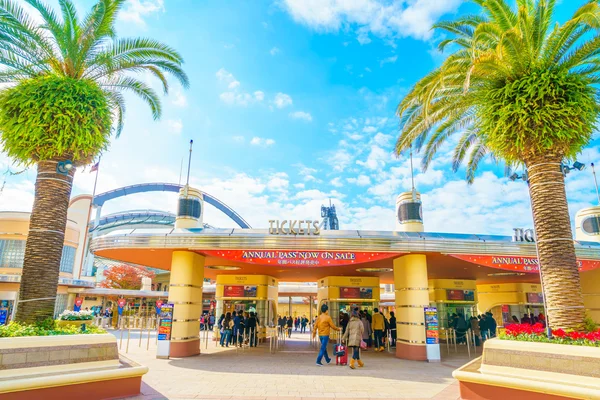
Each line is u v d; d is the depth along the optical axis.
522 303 24.62
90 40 9.87
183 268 14.48
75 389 6.81
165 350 13.91
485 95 9.75
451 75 10.62
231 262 17.53
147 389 8.58
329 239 13.73
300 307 43.56
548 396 6.23
